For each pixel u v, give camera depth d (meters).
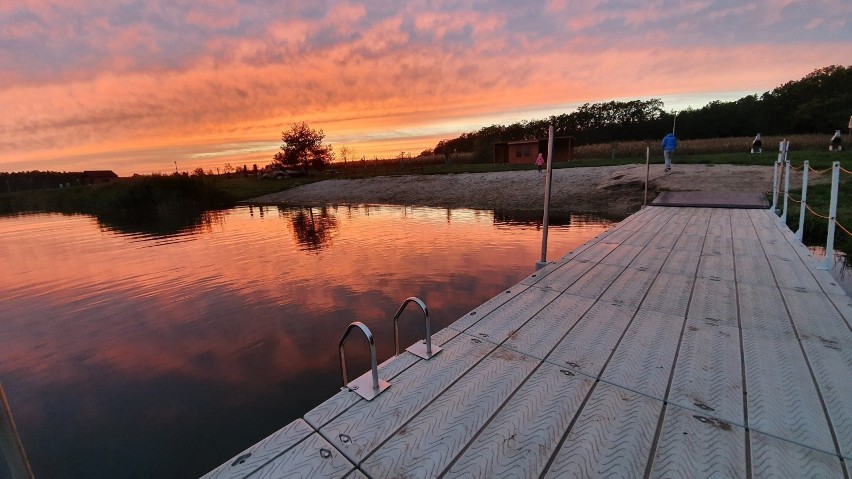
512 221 12.80
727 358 2.20
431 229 12.20
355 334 4.86
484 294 6.14
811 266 4.05
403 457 1.51
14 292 7.75
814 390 1.86
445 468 1.45
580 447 1.54
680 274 3.89
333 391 3.65
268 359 4.36
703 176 12.94
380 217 15.64
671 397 1.85
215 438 3.07
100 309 6.48
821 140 21.31
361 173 31.77
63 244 13.44
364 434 1.64
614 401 1.83
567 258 4.63
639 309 2.99
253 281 7.64
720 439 1.55
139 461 2.86
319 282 7.28
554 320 2.81
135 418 3.39
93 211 26.39
